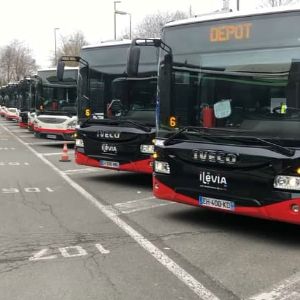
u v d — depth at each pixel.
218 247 6.73
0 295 5.00
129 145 11.14
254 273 5.71
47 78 22.28
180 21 7.85
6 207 9.07
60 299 4.91
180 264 5.98
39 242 6.82
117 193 10.66
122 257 6.22
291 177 6.42
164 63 7.97
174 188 7.73
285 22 6.76
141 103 11.10
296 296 5.04
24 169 14.44
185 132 7.61
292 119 6.55
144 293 5.07
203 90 7.50
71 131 21.86
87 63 12.30
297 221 6.41
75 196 10.27
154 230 7.57
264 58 6.91
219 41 7.39
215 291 5.14
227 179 7.03
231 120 7.13
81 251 6.45
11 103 47.34
